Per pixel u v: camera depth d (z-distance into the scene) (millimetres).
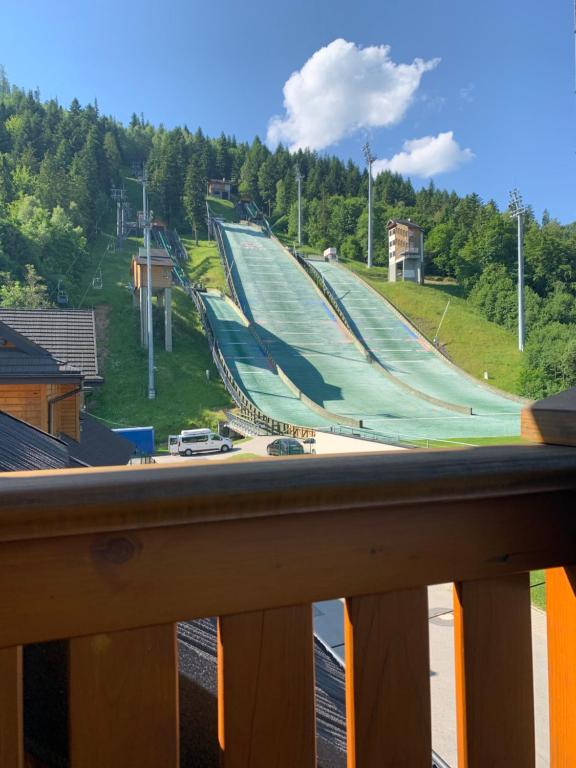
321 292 79062
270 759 991
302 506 990
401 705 1081
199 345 61438
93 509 864
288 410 45500
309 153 166625
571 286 87938
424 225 115750
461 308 82688
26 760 1016
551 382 50812
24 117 135875
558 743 1283
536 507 1211
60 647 995
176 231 124875
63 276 75312
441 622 10094
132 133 173625
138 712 917
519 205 66062
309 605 1022
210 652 2131
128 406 48750
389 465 1055
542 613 8695
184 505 917
